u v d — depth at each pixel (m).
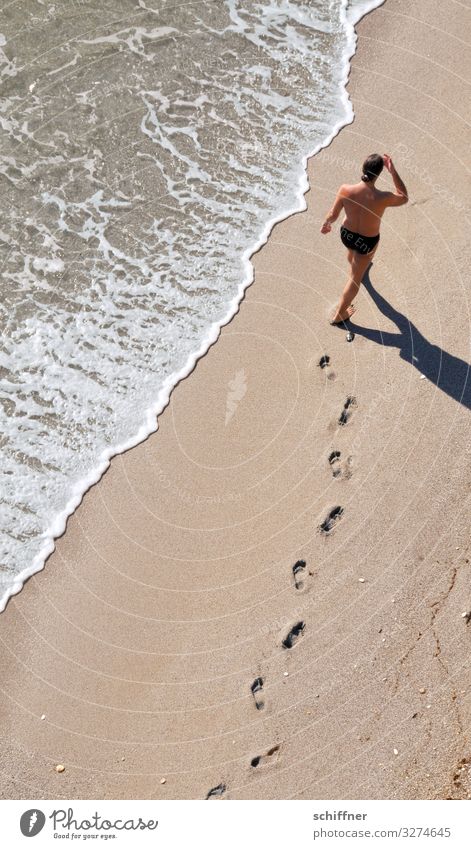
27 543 6.82
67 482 7.11
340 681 5.97
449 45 9.53
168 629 6.31
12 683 6.22
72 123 9.56
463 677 5.86
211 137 9.27
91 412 7.50
